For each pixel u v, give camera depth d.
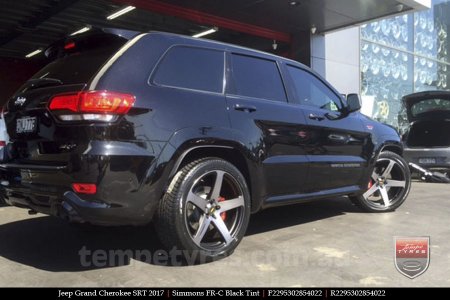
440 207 6.02
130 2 9.61
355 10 10.59
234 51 4.12
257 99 4.10
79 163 3.02
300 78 4.75
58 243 4.12
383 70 14.91
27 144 3.47
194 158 3.59
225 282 3.20
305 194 4.50
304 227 4.81
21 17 11.54
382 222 5.07
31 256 3.74
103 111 3.04
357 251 3.96
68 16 11.44
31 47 15.51
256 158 3.88
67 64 3.64
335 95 5.14
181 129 3.37
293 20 11.30
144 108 3.21
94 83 3.13
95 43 3.64
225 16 10.99
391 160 5.63
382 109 14.84
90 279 3.23
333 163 4.74
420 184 8.69
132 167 3.10
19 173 3.46
